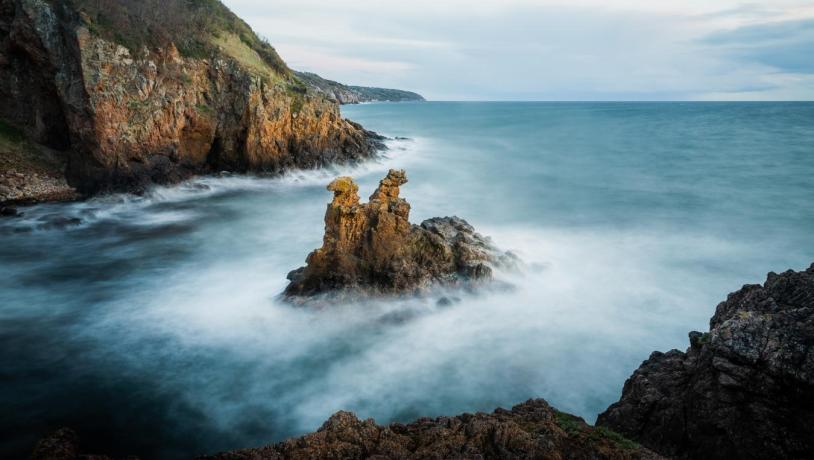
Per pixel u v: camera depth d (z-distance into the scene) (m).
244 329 18.95
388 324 18.83
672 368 12.43
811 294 10.53
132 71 37.50
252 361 17.11
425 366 16.81
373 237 20.20
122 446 13.34
